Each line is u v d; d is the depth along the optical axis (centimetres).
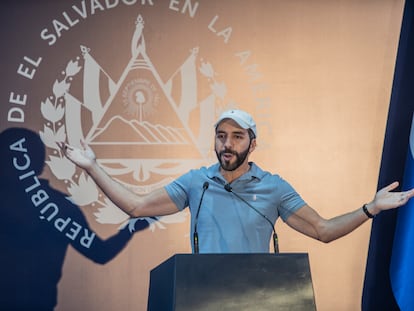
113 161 651
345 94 660
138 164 651
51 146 649
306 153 655
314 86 661
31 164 647
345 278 646
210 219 545
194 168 652
